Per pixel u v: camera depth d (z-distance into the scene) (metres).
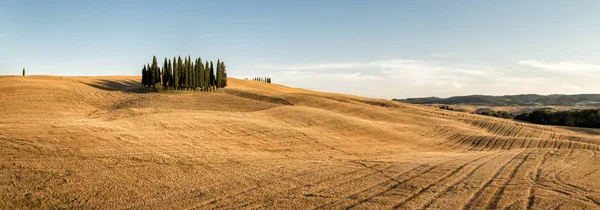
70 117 47.12
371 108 78.94
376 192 20.20
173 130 36.84
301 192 19.94
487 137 53.12
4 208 16.02
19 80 85.25
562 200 19.03
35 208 16.28
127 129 34.28
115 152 25.81
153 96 79.94
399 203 18.30
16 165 21.19
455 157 34.16
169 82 100.88
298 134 42.31
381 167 27.03
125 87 106.88
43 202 16.88
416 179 23.31
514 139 51.47
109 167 22.50
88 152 25.09
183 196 18.62
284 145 36.72
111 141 28.69
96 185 19.38
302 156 31.94
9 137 26.56
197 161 25.88
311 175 23.89
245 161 27.45
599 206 18.27
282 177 23.16
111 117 43.66
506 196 19.66
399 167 27.09
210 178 22.11
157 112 49.16
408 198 19.20
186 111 52.53
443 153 39.38
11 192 17.55
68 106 58.72
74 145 26.34
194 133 36.56
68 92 72.38
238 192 19.64
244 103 76.31
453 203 18.34
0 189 17.73
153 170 22.78
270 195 19.25
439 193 20.19
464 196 19.59
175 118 43.28
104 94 79.00
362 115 70.25
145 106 65.31
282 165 26.88
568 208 17.77
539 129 67.31
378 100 106.19
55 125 32.25
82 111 56.12
